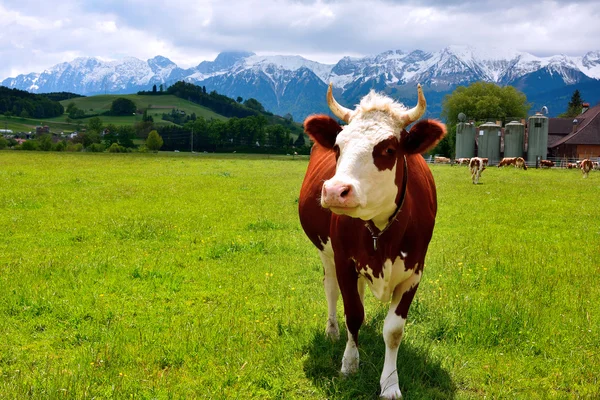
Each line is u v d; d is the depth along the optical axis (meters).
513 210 17.09
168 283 8.29
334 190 4.07
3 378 5.08
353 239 4.98
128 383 5.01
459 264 9.23
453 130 83.31
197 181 26.11
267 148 140.00
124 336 6.13
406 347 5.86
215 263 9.63
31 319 6.65
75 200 17.38
